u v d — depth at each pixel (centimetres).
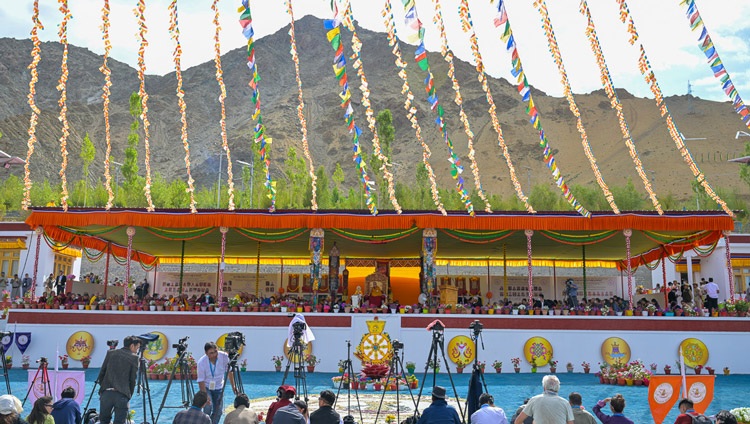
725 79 1236
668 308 2345
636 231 2402
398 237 2380
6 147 18175
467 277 3838
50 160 18650
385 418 1341
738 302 2238
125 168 5869
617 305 2561
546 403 856
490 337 2188
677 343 2175
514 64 1498
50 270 3428
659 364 2162
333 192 7125
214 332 2192
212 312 2205
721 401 1570
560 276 3900
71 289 2659
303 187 6694
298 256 3456
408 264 3416
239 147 19888
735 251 3462
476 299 2409
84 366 2148
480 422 920
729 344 2173
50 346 2164
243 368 2142
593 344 2181
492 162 18338
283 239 2383
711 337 2178
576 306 2541
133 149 5909
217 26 1720
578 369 2162
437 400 934
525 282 3875
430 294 2248
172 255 3497
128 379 1047
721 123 18225
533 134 19575
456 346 2164
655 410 1085
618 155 17512
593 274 3888
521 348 2180
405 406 1509
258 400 1573
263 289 3747
